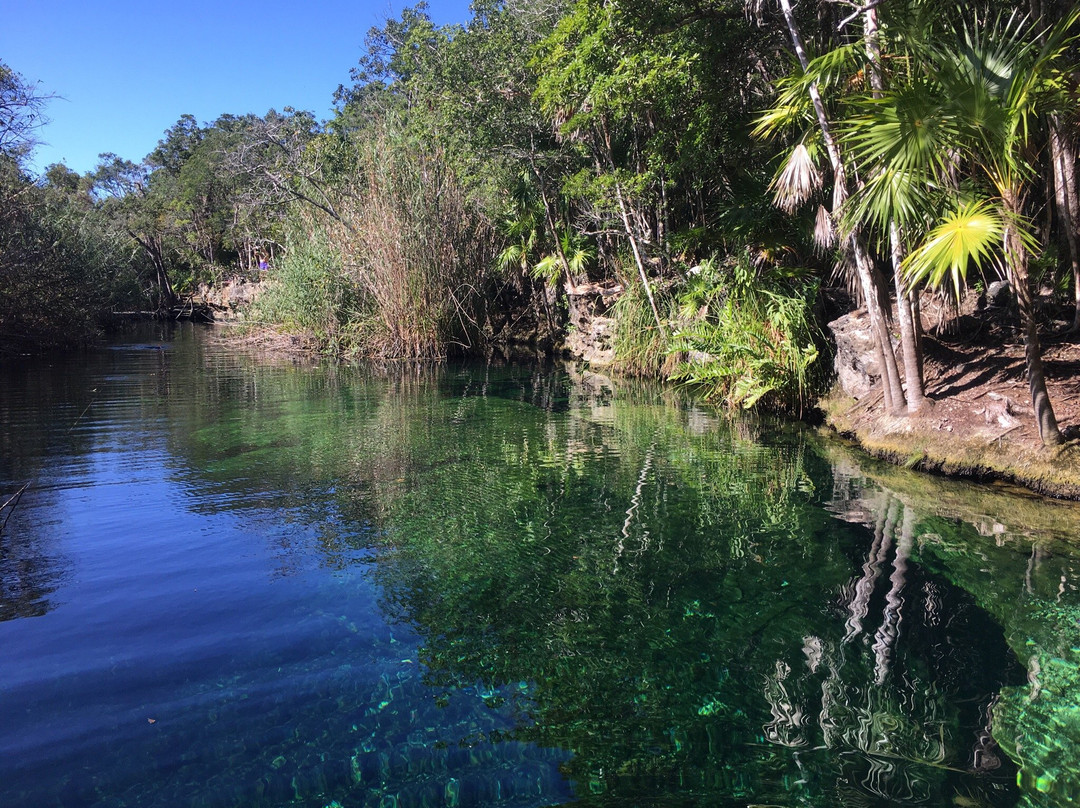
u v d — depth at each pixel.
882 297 8.01
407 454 7.66
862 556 4.61
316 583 4.25
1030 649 3.41
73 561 4.56
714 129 10.99
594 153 14.80
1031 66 5.01
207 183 40.84
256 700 3.01
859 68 6.65
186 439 8.36
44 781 2.48
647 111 12.16
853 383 8.83
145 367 16.19
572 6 13.62
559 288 18.66
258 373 15.24
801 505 5.72
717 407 10.68
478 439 8.47
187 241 44.00
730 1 9.82
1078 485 5.68
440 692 3.10
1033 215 8.85
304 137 27.81
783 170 7.93
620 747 2.74
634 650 3.47
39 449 7.73
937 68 5.52
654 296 13.64
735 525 5.29
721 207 11.46
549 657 3.40
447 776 2.55
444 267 17.03
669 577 4.34
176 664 3.29
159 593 4.09
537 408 10.70
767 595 4.05
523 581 4.29
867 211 6.39
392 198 16.56
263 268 27.17
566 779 2.55
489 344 18.30
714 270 11.41
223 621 3.74
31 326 19.41
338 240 18.14
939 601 3.92
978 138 5.28
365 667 3.30
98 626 3.66
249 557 4.66
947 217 5.90
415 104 19.53
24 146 17.77
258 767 2.58
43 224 19.95
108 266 27.70
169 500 5.90
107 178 47.81
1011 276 5.92
